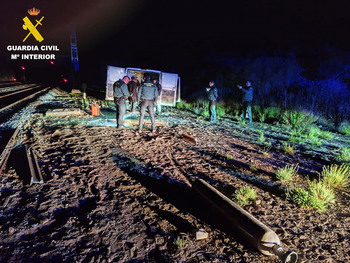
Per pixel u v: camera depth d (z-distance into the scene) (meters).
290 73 15.70
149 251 2.29
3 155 4.43
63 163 4.29
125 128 7.40
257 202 3.36
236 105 14.95
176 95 11.92
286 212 3.19
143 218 2.82
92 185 3.54
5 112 9.49
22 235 2.38
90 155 4.78
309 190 3.64
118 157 4.81
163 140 6.41
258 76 17.52
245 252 2.35
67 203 3.02
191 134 7.48
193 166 4.71
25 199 3.04
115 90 6.93
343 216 3.16
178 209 3.08
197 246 2.40
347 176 4.34
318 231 2.79
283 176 4.29
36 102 12.97
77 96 18.12
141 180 3.86
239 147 6.42
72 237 2.40
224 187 3.84
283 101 12.95
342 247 2.52
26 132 6.26
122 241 2.39
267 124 10.70
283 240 2.58
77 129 6.82
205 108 14.42
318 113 11.13
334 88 12.01
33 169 3.86
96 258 2.14
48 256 2.12
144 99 6.73
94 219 2.71
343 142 7.84
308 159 5.71
